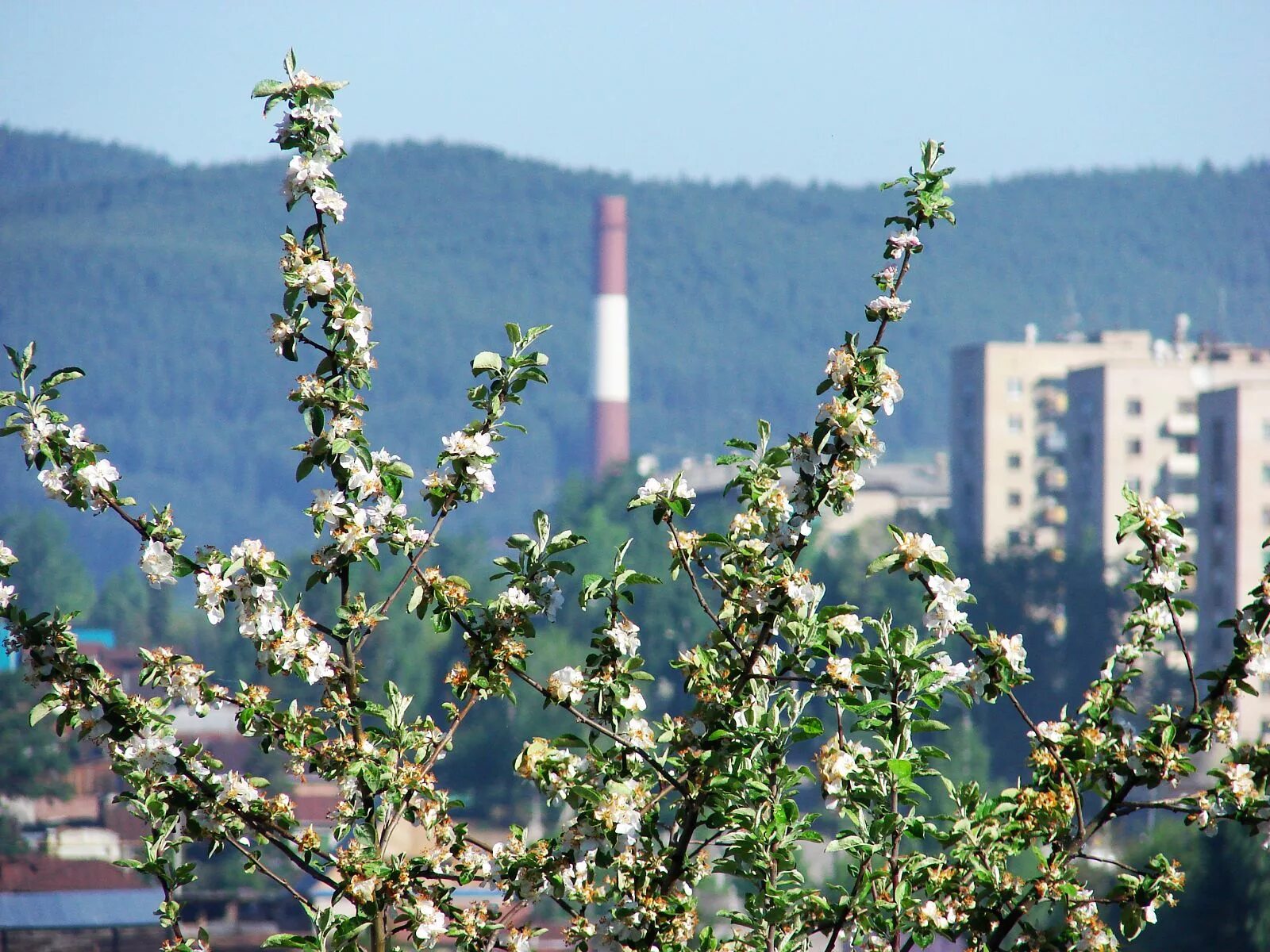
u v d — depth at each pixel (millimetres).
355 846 25438
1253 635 24328
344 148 25641
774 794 25969
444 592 25781
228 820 25297
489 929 25547
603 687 25672
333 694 25625
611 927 25172
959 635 25375
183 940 26141
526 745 25641
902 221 25422
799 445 24766
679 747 25812
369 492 25656
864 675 25594
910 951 25906
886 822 24672
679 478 25141
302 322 25641
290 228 25734
